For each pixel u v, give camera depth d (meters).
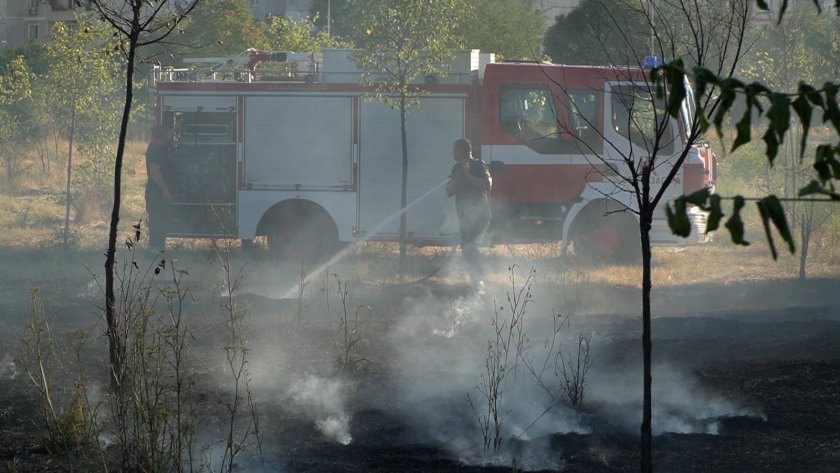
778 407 14.92
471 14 33.03
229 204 34.41
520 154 33.09
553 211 33.19
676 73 5.80
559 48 63.03
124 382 12.87
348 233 34.12
